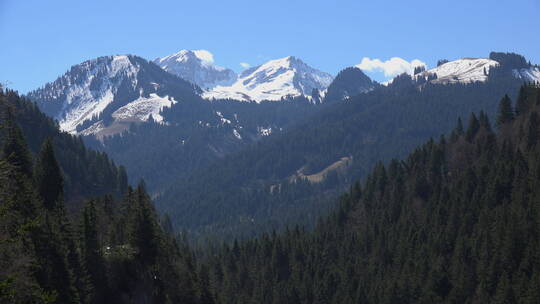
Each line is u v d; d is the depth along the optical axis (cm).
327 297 12769
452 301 10975
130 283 8350
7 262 3272
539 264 10225
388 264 13375
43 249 6406
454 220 12988
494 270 10725
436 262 11838
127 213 10038
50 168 9588
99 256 7925
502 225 11500
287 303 12800
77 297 6631
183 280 9475
